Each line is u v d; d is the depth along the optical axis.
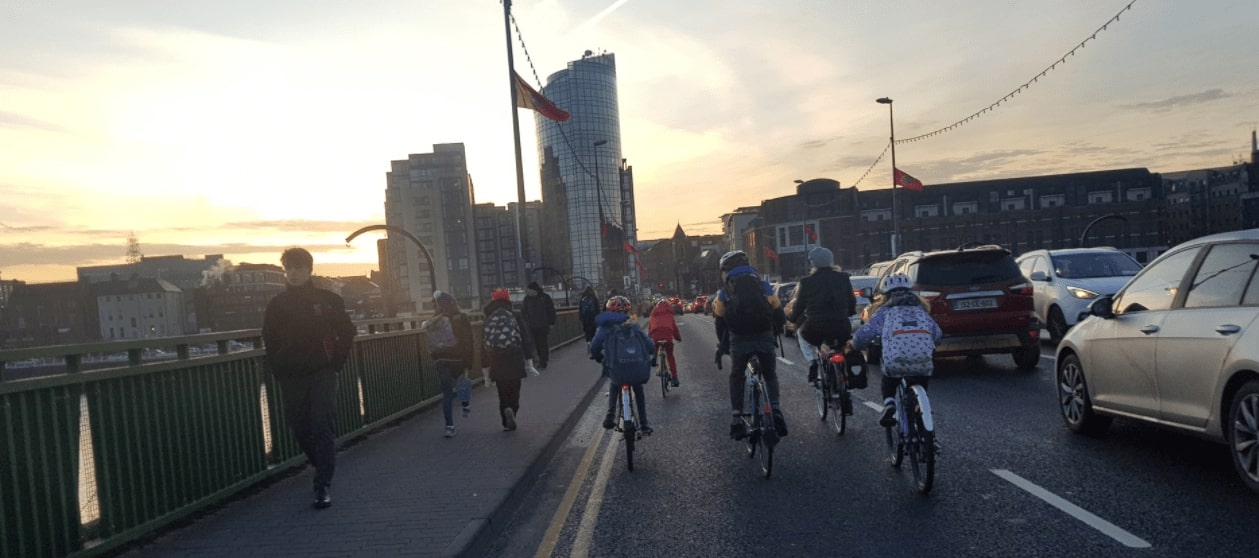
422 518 5.70
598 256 98.62
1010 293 12.85
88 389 5.05
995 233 115.81
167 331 63.62
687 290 186.88
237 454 6.86
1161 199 112.12
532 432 9.45
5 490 4.29
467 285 102.12
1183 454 6.89
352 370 9.58
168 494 5.80
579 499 6.69
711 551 5.07
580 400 12.38
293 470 7.83
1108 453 7.10
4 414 4.32
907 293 6.60
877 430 9.02
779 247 122.44
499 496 6.25
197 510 6.14
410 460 8.02
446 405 9.45
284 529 5.57
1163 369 6.42
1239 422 5.58
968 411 9.70
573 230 99.75
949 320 12.80
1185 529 4.94
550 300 19.44
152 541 5.41
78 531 4.86
